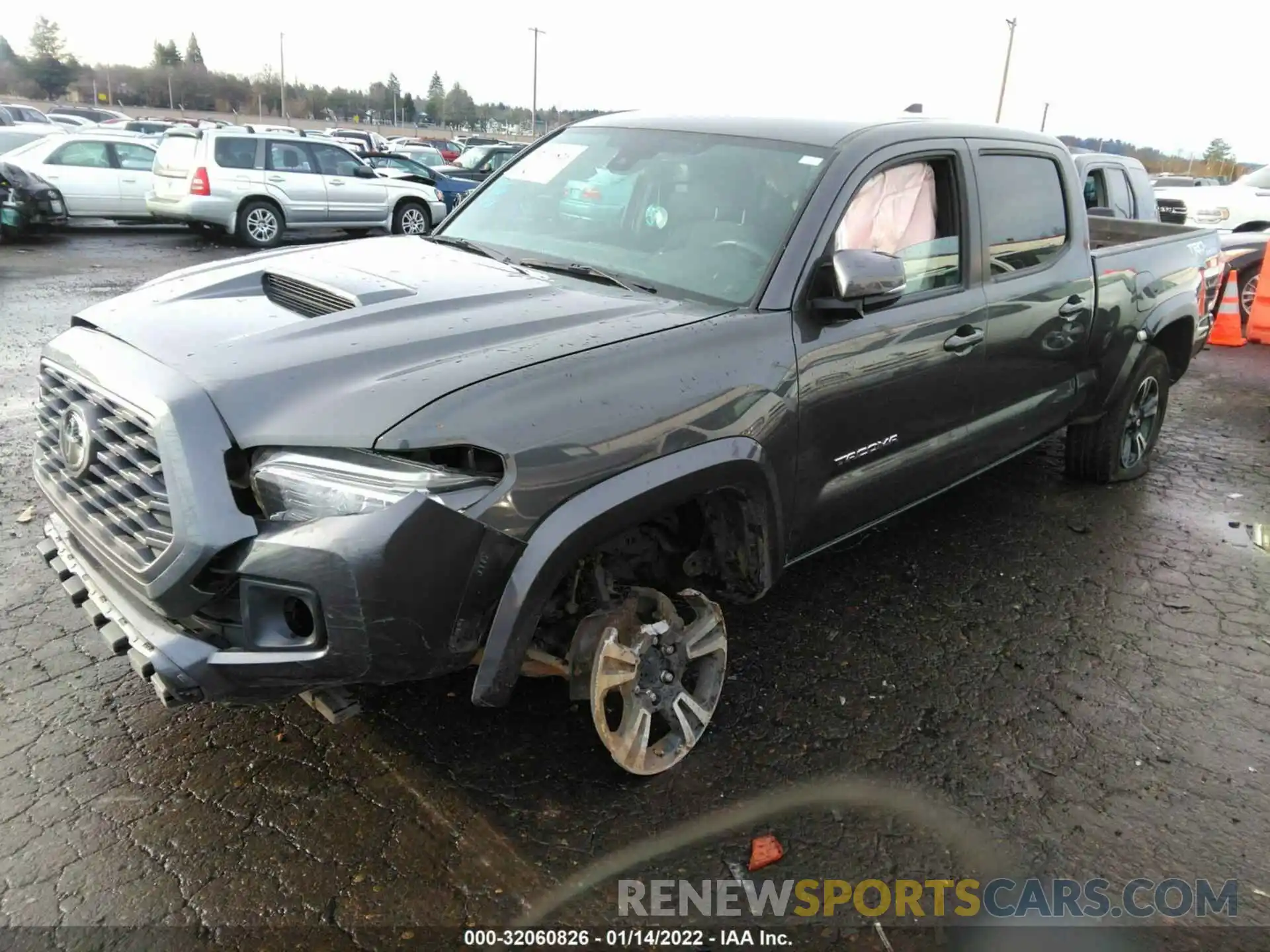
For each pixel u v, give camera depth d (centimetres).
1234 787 304
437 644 229
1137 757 317
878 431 340
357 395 231
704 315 290
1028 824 283
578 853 261
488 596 234
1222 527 518
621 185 367
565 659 269
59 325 841
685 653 292
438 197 1658
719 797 285
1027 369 424
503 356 249
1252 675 371
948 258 373
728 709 329
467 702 320
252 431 229
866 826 278
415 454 226
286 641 226
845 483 335
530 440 233
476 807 274
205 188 1388
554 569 238
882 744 315
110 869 245
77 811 263
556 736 305
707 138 366
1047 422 466
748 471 281
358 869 250
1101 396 511
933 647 378
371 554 214
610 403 249
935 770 304
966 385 381
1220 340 1034
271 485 226
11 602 365
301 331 260
